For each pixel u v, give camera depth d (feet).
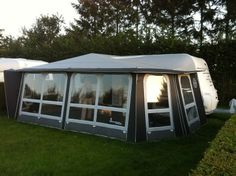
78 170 21.86
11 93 41.96
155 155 25.40
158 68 32.65
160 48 57.31
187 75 36.91
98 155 25.17
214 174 11.63
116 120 30.99
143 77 30.63
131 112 29.94
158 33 61.00
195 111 37.91
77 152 25.96
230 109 46.91
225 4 92.02
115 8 118.93
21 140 29.68
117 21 119.34
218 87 55.62
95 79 33.19
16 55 79.00
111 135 31.01
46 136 31.42
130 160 23.94
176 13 98.63
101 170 21.85
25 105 39.99
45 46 73.56
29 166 22.58
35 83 39.19
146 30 61.31
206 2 94.58
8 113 42.29
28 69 39.29
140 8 109.81
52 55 71.00
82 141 29.45
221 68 54.44
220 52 54.13
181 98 33.42
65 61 39.32
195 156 25.17
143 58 40.68
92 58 37.83
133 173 21.35
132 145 28.35
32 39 89.45
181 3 95.71
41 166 22.59
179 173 21.42
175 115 32.45
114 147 27.50
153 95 31.27
